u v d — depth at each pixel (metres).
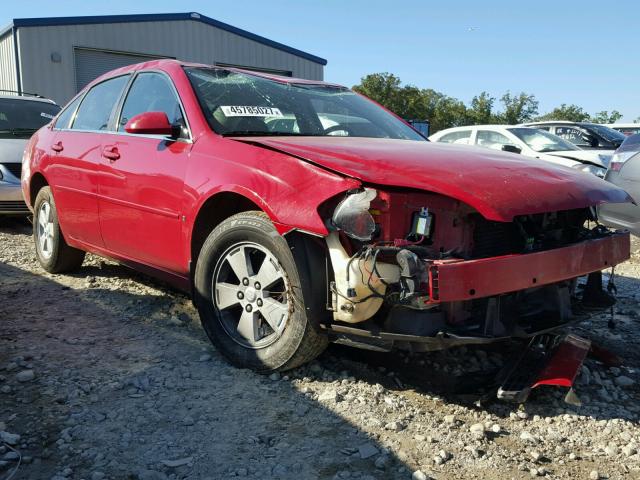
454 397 3.14
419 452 2.59
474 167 3.06
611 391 3.31
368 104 4.86
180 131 3.80
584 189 3.18
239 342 3.37
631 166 6.41
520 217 3.07
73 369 3.33
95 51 20.19
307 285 2.95
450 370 3.43
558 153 10.75
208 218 3.57
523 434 2.77
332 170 2.91
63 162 4.87
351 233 2.79
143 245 4.03
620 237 3.46
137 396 3.03
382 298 2.77
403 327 2.83
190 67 4.21
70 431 2.67
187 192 3.53
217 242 3.37
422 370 3.42
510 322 2.93
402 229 2.85
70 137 4.95
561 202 2.95
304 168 3.01
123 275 5.35
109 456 2.50
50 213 5.27
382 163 2.96
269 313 3.24
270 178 3.09
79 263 5.36
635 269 6.36
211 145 3.53
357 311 2.83
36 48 18.78
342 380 3.22
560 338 3.29
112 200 4.23
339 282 2.86
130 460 2.47
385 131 4.42
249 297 3.32
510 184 2.92
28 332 3.89
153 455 2.52
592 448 2.71
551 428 2.87
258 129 3.80
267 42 24.08
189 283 3.75
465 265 2.65
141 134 3.98
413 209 2.85
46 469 2.39
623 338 4.19
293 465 2.47
